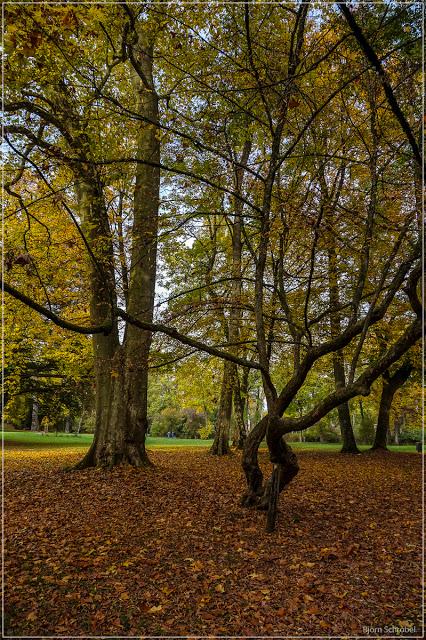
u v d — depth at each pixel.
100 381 12.09
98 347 12.20
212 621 4.46
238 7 7.18
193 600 4.86
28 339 17.47
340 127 8.13
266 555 6.10
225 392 19.09
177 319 9.13
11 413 27.89
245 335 12.28
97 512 7.93
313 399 31.06
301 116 8.32
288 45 7.70
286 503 9.12
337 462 16.53
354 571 5.61
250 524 7.50
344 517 8.13
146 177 11.80
